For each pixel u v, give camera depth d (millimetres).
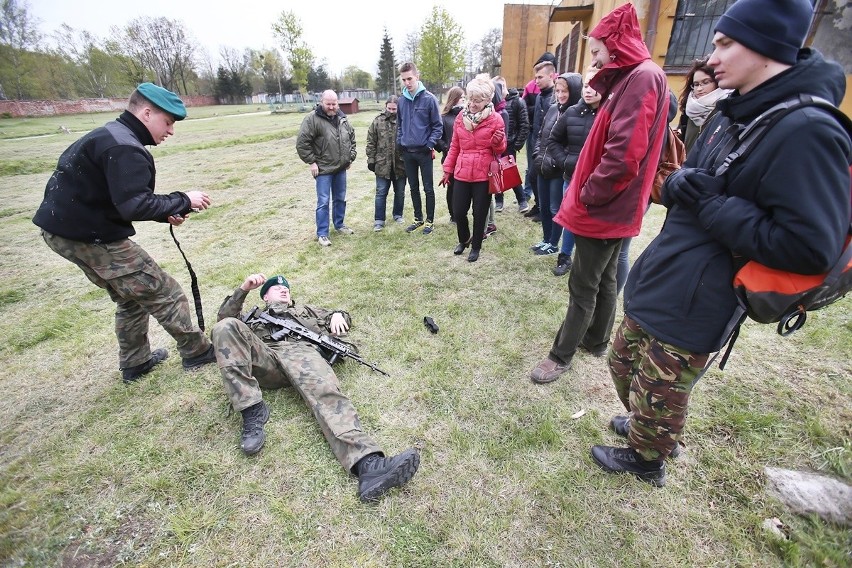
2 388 2658
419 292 3635
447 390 2488
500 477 1923
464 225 4180
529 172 5605
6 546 1702
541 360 2713
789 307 1250
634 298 1642
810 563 1532
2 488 1958
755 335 2830
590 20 7848
